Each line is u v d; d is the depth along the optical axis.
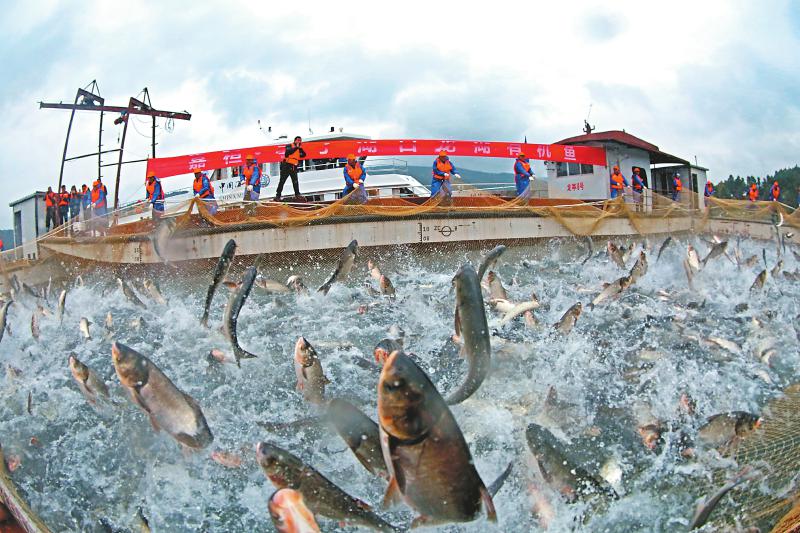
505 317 9.64
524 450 6.10
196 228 15.36
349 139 23.06
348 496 4.61
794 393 7.93
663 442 6.48
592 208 18.50
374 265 12.54
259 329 10.33
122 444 7.00
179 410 5.60
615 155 25.64
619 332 9.91
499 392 7.53
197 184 17.02
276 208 15.65
